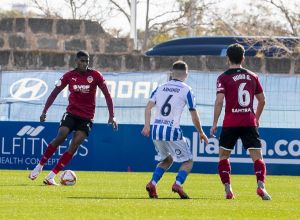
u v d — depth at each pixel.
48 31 67.19
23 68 58.12
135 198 31.44
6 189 34.41
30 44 67.19
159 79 53.12
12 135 50.25
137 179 43.34
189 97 31.66
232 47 31.47
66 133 37.41
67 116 37.41
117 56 57.62
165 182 41.41
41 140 50.28
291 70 57.00
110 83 53.06
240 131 31.47
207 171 50.06
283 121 52.16
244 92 31.23
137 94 52.84
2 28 67.31
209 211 27.03
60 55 58.28
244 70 31.47
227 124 31.47
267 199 31.44
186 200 30.84
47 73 53.62
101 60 57.69
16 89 53.28
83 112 37.47
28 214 25.47
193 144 50.12
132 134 50.28
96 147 50.25
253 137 31.34
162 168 31.80
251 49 66.75
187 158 31.66
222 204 29.42
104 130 50.25
